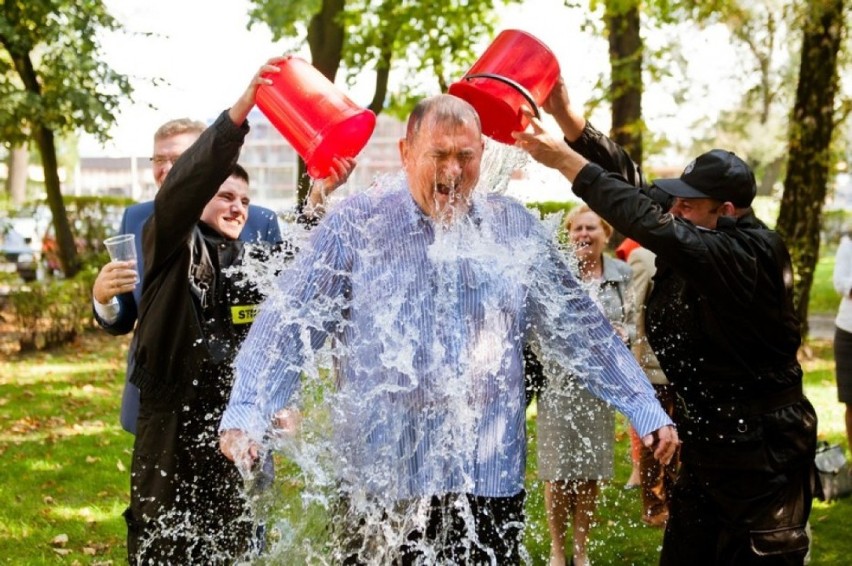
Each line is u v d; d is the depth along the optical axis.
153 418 2.86
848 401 5.50
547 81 2.96
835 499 5.26
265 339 2.50
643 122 11.98
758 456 2.86
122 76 12.80
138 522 2.90
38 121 12.86
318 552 2.77
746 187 2.96
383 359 2.48
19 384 9.08
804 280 11.27
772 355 2.89
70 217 16.89
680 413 3.02
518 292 2.55
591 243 4.41
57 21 12.57
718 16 12.57
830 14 10.86
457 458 2.49
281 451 2.61
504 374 2.53
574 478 4.12
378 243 2.52
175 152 3.35
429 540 2.53
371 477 2.52
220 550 2.92
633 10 12.17
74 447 6.70
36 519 5.10
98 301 3.04
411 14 14.38
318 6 12.39
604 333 2.70
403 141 2.58
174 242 2.74
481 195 2.65
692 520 3.04
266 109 2.79
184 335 2.79
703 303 2.85
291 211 2.95
